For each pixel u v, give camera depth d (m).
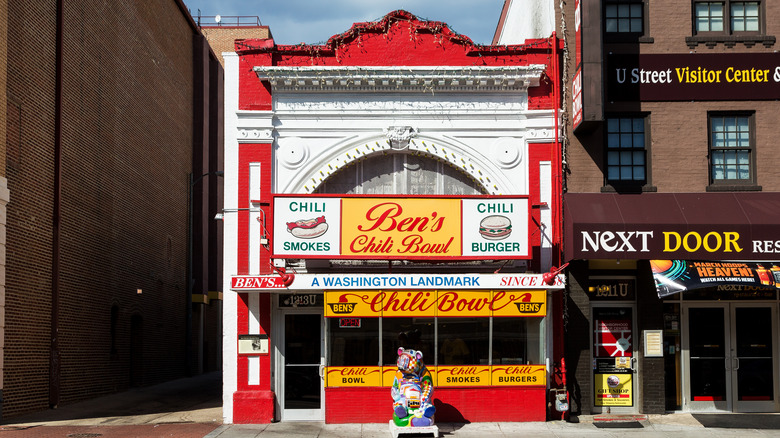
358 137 14.90
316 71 14.65
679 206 14.39
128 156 23.08
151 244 25.58
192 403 19.34
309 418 14.45
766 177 14.84
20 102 15.95
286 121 14.91
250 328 14.44
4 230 14.80
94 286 20.02
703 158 14.84
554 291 14.71
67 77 18.42
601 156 14.81
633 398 14.85
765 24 15.15
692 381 15.17
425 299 14.07
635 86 14.95
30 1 16.55
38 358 16.67
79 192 19.03
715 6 15.32
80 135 19.19
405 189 15.18
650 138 14.88
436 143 14.98
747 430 13.32
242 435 13.01
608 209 14.30
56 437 13.10
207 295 32.81
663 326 14.73
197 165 31.81
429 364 14.01
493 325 14.15
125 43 22.86
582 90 13.95
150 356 25.12
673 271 13.64
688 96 14.96
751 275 13.53
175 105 28.89
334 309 13.98
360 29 15.23
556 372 14.46
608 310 15.03
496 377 14.05
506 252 13.79
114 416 16.17
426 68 14.65
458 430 13.27
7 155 15.27
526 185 14.85
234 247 14.59
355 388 13.94
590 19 14.09
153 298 25.72
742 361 15.21
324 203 13.84
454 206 13.89
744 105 14.98
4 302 14.80
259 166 14.76
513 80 14.82
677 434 12.95
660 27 15.10
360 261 14.70
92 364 19.83
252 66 15.02
